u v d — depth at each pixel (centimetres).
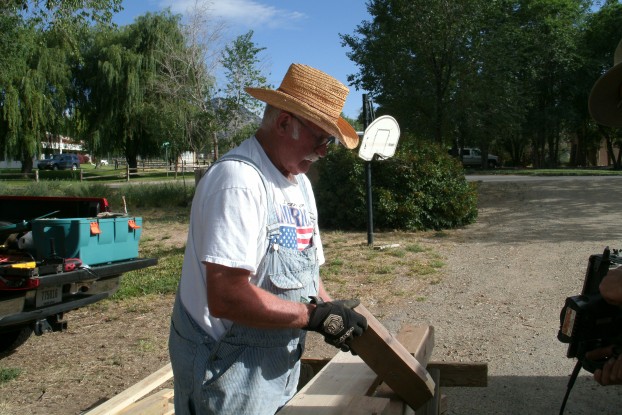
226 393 207
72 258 600
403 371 224
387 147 1138
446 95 2339
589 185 1811
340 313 208
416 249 1105
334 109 218
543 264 959
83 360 580
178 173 4141
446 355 572
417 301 768
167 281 871
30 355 596
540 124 4234
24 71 3169
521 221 1411
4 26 1852
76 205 686
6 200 711
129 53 3616
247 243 196
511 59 2341
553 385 492
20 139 3419
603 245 1098
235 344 210
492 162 4928
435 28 2184
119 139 3878
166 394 399
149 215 1795
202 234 204
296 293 215
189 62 2652
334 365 270
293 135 216
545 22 3084
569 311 236
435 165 1376
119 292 813
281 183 218
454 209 1363
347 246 1159
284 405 225
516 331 634
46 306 562
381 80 2377
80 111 3831
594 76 3972
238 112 2245
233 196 199
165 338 638
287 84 221
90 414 383
